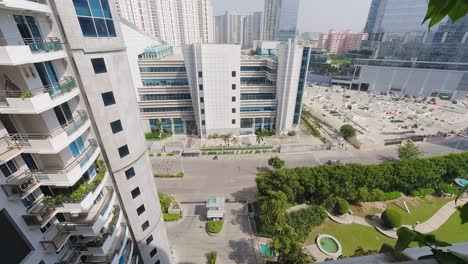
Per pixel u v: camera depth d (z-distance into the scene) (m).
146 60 57.44
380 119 82.31
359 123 78.19
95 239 17.09
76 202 14.89
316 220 35.78
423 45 107.56
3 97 11.71
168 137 63.41
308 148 60.31
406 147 52.22
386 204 40.75
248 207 40.06
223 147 57.25
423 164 42.50
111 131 17.72
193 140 62.31
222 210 36.75
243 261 31.09
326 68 152.75
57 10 13.48
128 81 18.22
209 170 50.75
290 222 34.03
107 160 18.34
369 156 58.12
